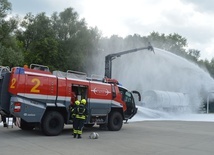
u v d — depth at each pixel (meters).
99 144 10.45
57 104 12.30
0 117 12.83
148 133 14.44
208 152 9.57
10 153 8.28
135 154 8.79
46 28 51.97
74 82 13.02
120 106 15.05
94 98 13.78
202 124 21.48
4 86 11.59
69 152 8.73
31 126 13.65
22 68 11.57
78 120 11.84
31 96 11.59
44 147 9.46
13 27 38.84
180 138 12.88
